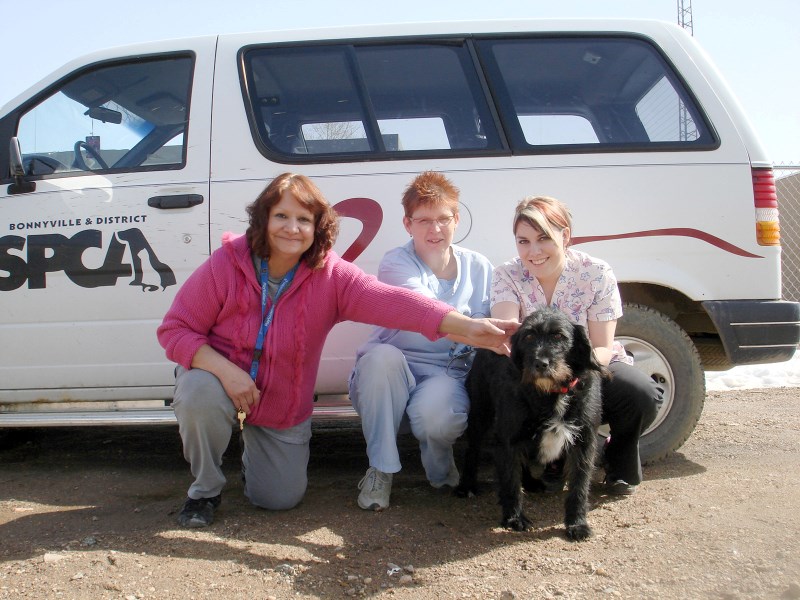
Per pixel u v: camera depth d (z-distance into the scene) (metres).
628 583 2.48
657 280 3.85
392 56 4.06
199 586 2.48
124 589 2.46
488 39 4.08
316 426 5.45
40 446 4.75
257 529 3.01
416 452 4.57
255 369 3.03
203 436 2.96
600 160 3.90
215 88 4.01
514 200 3.87
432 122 3.99
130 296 3.90
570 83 4.04
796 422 5.00
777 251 3.92
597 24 4.11
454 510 3.30
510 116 3.97
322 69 4.05
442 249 3.47
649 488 3.50
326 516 3.20
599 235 3.86
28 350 3.97
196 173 3.91
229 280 3.03
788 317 3.89
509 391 2.97
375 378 3.24
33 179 4.00
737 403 5.79
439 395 3.29
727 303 3.88
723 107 3.97
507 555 2.76
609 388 3.28
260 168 3.91
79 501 3.46
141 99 4.10
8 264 3.96
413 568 2.64
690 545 2.74
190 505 3.09
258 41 4.09
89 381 3.96
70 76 4.16
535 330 2.84
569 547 2.82
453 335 3.04
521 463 3.23
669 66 4.04
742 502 3.16
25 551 2.78
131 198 3.91
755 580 2.44
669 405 3.89
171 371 3.93
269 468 3.19
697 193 3.88
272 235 2.94
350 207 3.87
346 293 3.12
